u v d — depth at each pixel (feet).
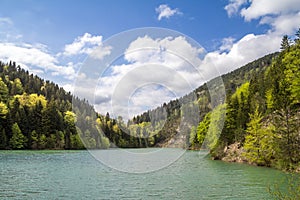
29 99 247.29
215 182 67.51
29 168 96.37
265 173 83.61
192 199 51.70
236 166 103.45
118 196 53.78
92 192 57.11
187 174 78.84
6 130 203.92
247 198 51.78
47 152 174.60
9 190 59.41
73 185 64.28
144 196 53.78
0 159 130.52
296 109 111.65
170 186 62.54
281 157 89.92
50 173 83.41
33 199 52.01
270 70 176.35
